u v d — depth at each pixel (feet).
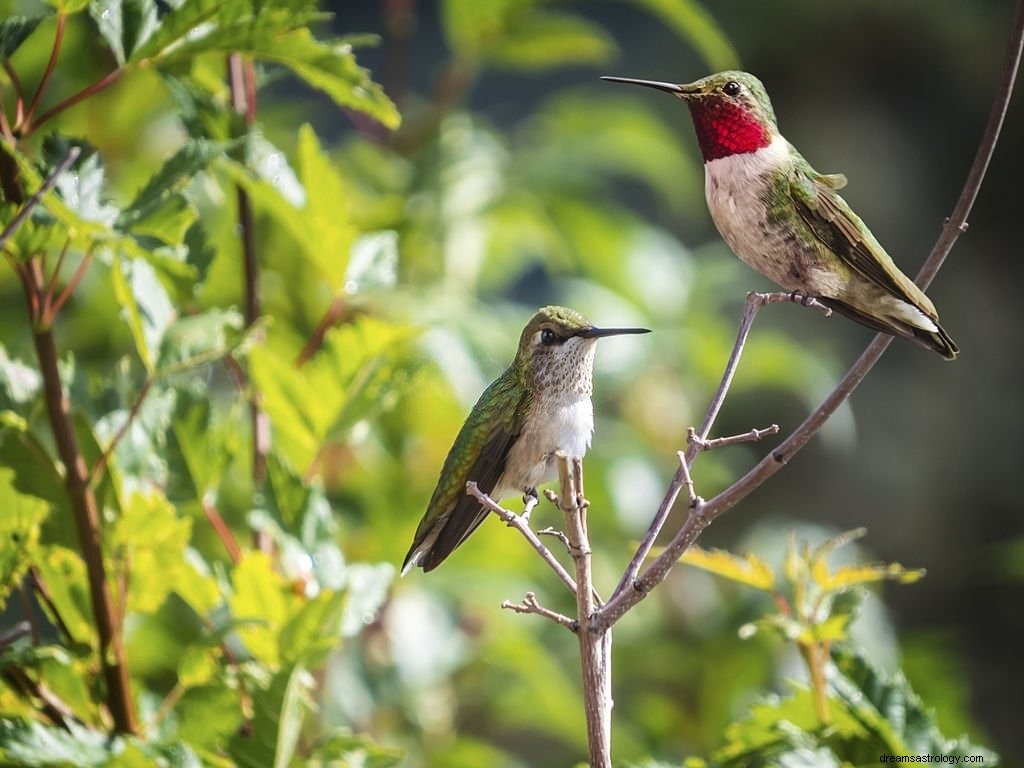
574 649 37.83
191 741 22.62
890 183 70.18
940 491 67.41
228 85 28.17
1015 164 70.18
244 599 22.93
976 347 69.67
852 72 70.90
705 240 69.15
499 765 34.04
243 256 27.25
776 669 37.76
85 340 35.65
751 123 22.25
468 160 38.06
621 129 41.73
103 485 22.94
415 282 36.19
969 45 70.33
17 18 21.88
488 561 34.83
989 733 62.64
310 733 30.42
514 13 36.60
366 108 23.54
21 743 20.21
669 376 39.99
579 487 19.76
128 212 21.25
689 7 34.65
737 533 64.95
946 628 65.41
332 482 33.47
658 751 36.76
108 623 22.39
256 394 26.94
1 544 22.24
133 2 22.26
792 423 65.36
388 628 32.45
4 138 20.03
